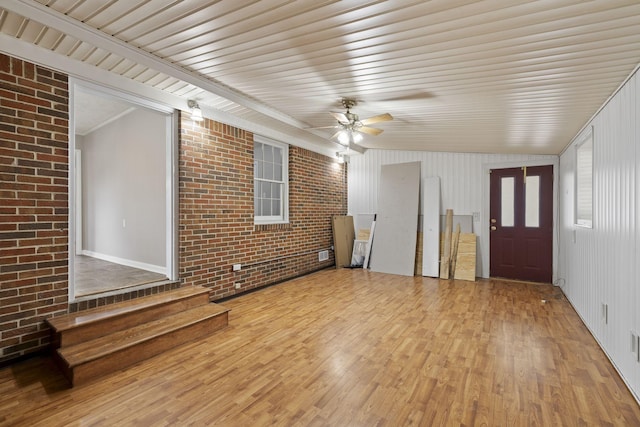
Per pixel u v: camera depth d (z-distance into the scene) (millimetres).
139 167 4996
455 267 5875
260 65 2715
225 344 2984
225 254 4371
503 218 5883
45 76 2641
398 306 4145
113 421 1904
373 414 1975
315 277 5898
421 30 2008
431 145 5629
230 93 3436
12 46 2459
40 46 2586
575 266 4094
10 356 2479
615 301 2604
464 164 6195
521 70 2404
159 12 2029
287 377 2404
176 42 2385
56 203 2729
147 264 4824
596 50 2049
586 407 2045
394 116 3834
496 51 2170
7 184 2455
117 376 2404
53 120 2699
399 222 6457
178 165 3766
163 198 4520
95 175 6184
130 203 5207
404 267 6191
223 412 1992
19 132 2512
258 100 3707
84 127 6188
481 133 4371
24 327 2549
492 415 1960
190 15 2037
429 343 3008
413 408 2031
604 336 2863
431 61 2400
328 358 2709
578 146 4051
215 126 4207
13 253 2490
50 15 2123
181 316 3225
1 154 2426
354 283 5418
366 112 3824
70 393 2176
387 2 1762
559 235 5383
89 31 2279
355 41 2217
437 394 2186
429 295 4676
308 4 1838
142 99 3387
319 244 6551
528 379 2379
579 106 3041
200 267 4020
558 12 1697
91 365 2344
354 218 7441
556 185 5430
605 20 1734
